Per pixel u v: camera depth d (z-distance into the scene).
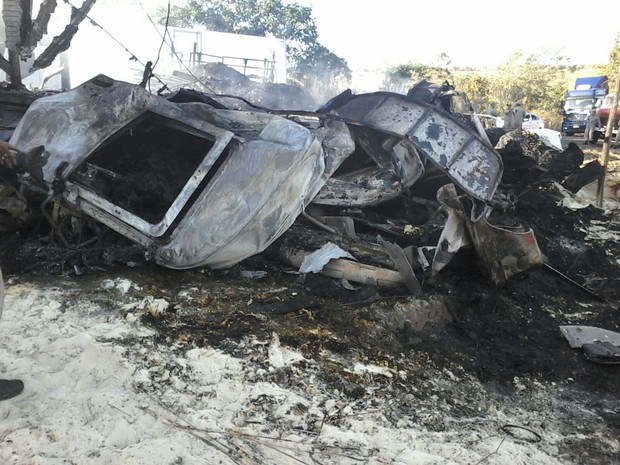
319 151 4.68
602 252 6.93
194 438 2.59
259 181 4.14
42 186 4.12
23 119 4.50
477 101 31.28
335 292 4.43
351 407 3.06
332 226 5.36
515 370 3.86
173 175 5.06
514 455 2.82
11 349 3.13
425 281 4.65
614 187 11.12
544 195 8.85
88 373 3.00
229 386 3.05
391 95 6.32
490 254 4.56
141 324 3.58
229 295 4.14
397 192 6.07
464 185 6.07
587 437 3.10
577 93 26.22
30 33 6.31
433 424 3.03
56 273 4.20
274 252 4.95
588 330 4.41
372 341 3.84
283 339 3.64
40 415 2.56
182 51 16.23
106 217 4.13
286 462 2.54
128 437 2.51
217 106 5.84
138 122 4.54
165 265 4.12
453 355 3.93
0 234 4.54
